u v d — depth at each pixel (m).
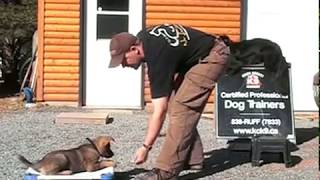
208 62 6.45
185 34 6.30
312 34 12.96
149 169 7.38
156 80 6.05
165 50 6.04
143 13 12.66
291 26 12.95
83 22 12.59
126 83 12.68
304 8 12.93
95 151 6.64
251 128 8.42
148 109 12.52
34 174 6.40
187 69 6.50
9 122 10.73
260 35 12.95
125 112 12.14
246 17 12.92
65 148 8.55
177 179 6.73
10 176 7.01
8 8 14.54
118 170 7.34
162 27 6.26
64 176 6.38
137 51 6.12
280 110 8.45
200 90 6.44
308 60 12.98
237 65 8.47
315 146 9.05
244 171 7.44
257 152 7.66
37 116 11.39
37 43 13.07
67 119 10.68
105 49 12.65
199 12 12.80
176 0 12.72
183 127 6.43
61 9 12.53
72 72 12.65
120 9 12.64
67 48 12.60
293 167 7.67
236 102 8.48
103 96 12.70
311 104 13.01
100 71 12.66
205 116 11.81
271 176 7.21
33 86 13.20
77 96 12.68
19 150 8.41
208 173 7.31
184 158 6.52
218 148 8.77
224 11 12.86
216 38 6.57
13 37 14.98
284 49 12.97
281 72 8.48
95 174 6.48
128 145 8.85
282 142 7.66
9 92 15.12
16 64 16.14
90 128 10.25
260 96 8.48
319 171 7.47
